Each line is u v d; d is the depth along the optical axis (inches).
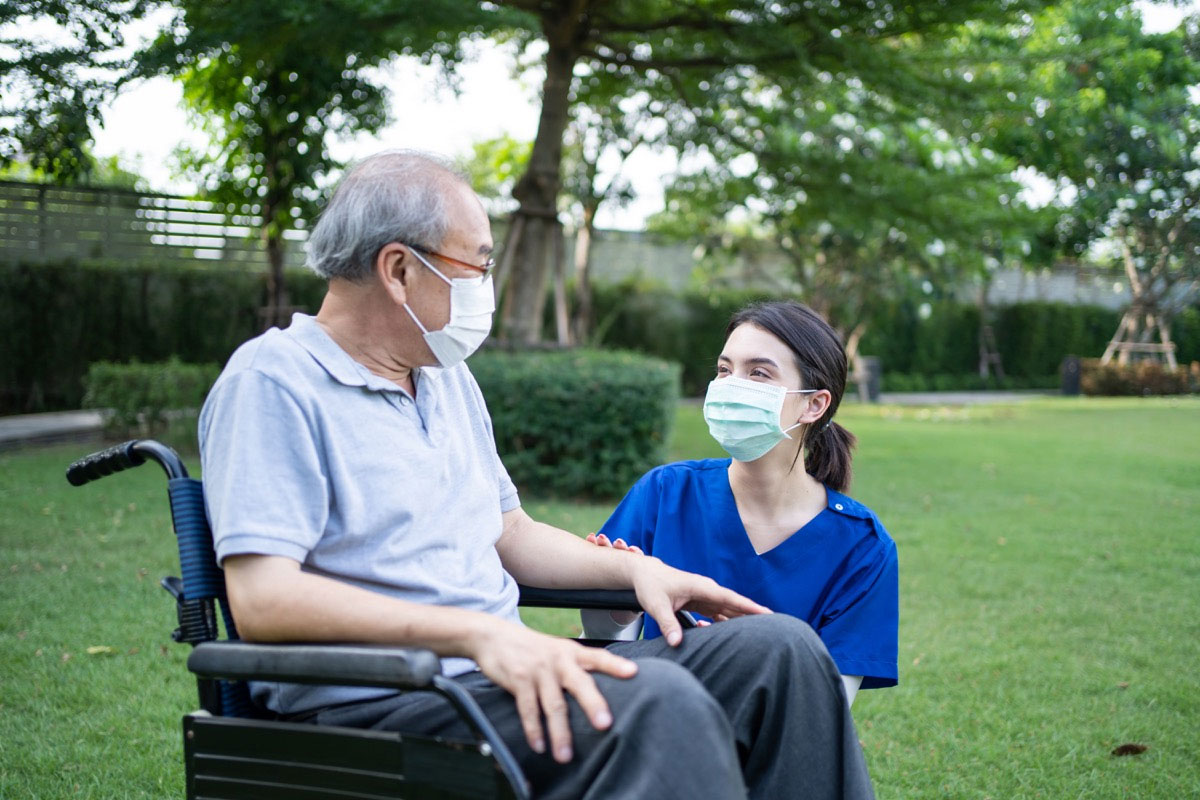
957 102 339.6
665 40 393.4
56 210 484.7
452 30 258.7
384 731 61.2
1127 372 872.3
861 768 65.5
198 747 62.4
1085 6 374.3
